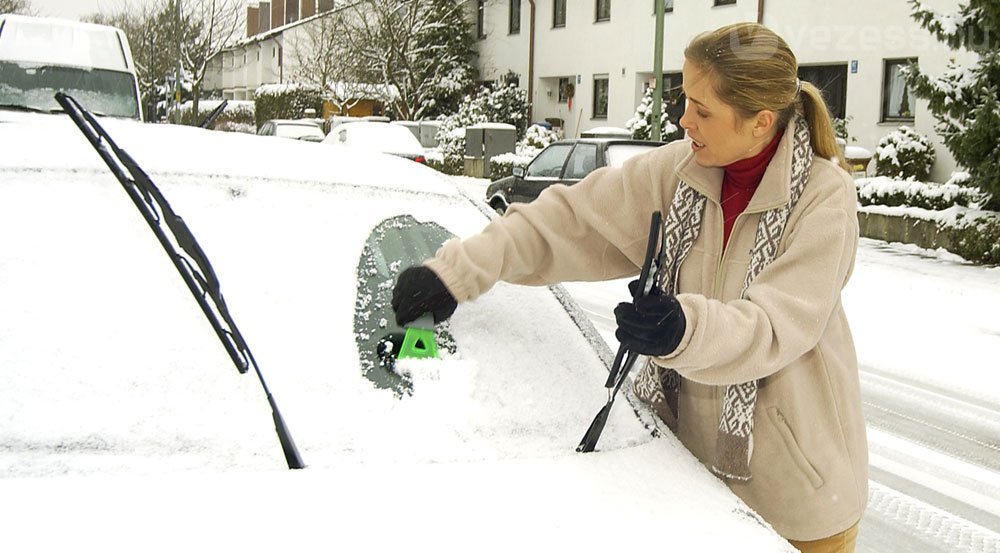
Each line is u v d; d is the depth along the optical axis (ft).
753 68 5.87
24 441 5.23
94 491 4.89
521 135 92.79
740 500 5.90
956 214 40.34
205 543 4.61
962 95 38.29
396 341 6.40
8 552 4.38
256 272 6.55
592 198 6.82
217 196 7.00
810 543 6.59
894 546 12.87
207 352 5.94
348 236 7.08
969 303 30.63
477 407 6.22
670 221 6.59
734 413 6.22
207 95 169.17
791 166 6.14
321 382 6.00
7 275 5.98
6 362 5.56
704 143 6.19
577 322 7.48
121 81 33.53
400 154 53.62
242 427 5.61
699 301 5.45
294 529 4.80
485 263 6.42
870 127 58.59
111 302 6.02
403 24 102.47
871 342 25.40
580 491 5.59
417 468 5.52
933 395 20.53
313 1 161.38
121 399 5.57
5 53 32.50
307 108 121.08
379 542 4.79
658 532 5.33
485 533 5.01
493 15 102.83
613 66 83.20
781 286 5.82
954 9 52.80
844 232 5.90
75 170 6.79
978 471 15.94
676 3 75.00
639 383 7.06
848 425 6.56
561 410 6.46
